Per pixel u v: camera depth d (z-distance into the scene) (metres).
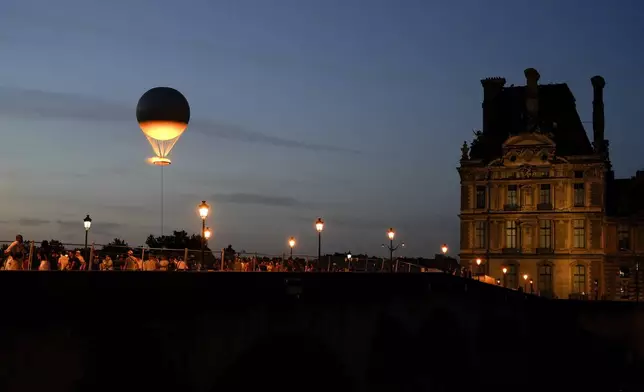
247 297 37.69
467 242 121.12
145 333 32.22
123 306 31.30
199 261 46.19
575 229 117.25
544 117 122.38
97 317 30.36
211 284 35.44
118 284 31.08
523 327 75.00
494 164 120.19
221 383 36.34
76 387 29.59
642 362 87.38
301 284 41.25
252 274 38.03
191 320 34.38
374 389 48.88
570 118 122.00
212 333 35.53
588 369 83.94
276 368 41.03
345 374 45.91
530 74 121.62
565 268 116.94
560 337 84.25
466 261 120.69
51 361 28.72
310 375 43.62
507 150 119.69
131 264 39.12
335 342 44.81
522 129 122.44
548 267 117.69
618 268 118.19
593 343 86.56
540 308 80.81
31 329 28.11
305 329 42.12
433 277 57.66
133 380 31.80
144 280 32.09
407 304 53.59
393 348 51.19
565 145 120.25
